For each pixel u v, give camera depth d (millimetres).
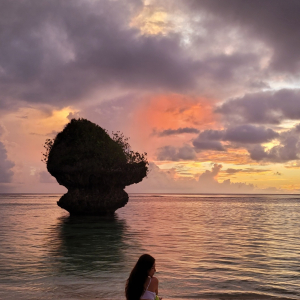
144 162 38531
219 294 10125
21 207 66812
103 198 36062
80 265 13734
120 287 10781
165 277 11945
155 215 43219
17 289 10570
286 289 10633
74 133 36250
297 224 31969
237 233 24453
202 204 88875
